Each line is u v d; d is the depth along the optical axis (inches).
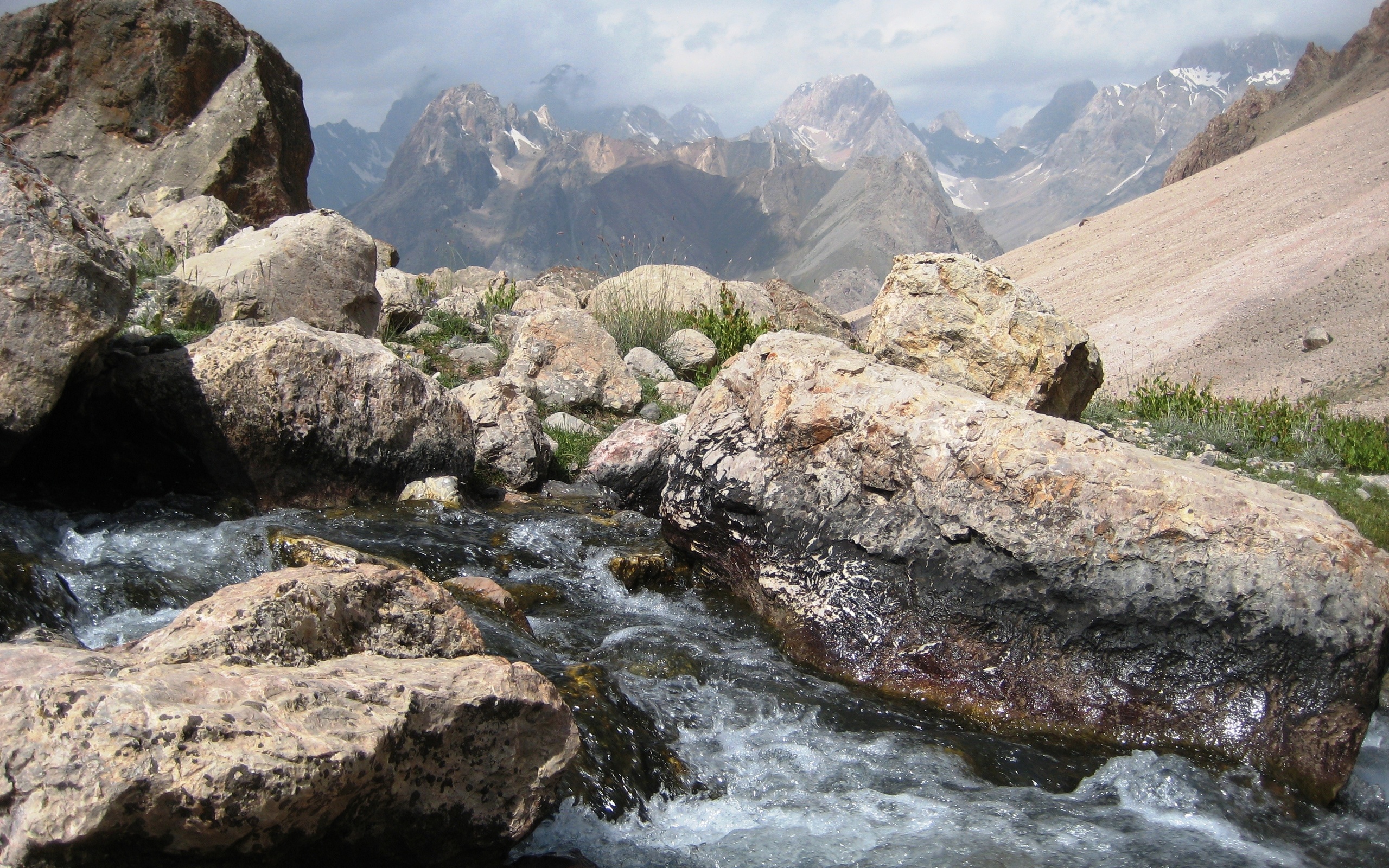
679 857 146.0
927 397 225.1
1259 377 1612.9
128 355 236.1
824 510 230.2
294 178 613.9
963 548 210.1
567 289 672.4
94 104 534.6
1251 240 2613.2
